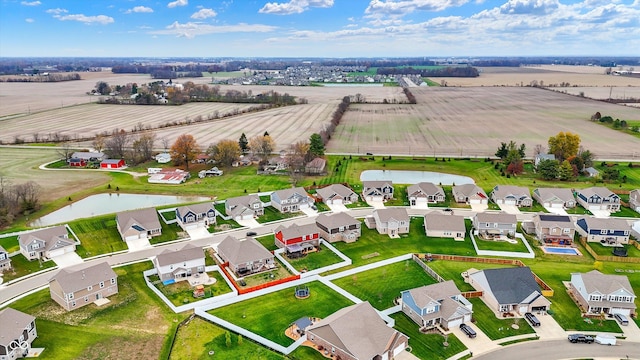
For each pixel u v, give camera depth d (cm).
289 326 6569
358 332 5931
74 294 6875
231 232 9869
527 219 10738
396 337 6012
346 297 7362
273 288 7556
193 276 7981
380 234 9944
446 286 7044
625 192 12369
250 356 5894
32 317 6138
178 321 6650
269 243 9375
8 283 7612
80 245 9044
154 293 7425
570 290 7581
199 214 10069
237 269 8012
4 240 9138
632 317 6819
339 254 8919
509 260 8544
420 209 11350
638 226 9694
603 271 8244
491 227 9769
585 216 10444
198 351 5981
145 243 9238
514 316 6869
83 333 6325
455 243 9506
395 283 7844
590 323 6688
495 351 6041
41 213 10781
